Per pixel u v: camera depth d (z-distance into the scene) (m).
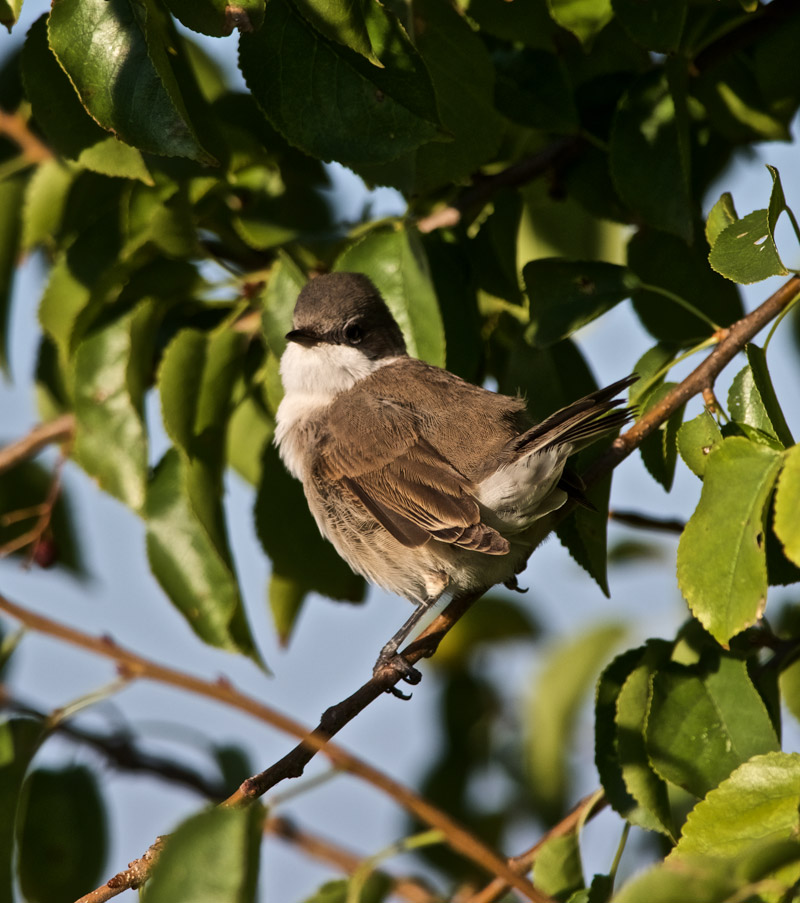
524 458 8.39
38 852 9.28
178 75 8.71
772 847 5.56
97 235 9.96
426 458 9.23
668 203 8.72
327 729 8.00
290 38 7.70
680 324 9.61
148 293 9.76
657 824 7.77
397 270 9.02
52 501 10.85
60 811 9.38
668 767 7.57
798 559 5.90
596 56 9.86
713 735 7.68
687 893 5.42
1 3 7.17
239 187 10.48
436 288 9.57
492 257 9.95
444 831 5.46
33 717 8.09
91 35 7.26
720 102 9.82
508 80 9.25
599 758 8.04
